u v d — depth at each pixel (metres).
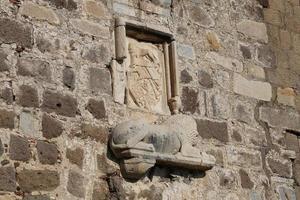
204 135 7.90
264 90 8.73
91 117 7.01
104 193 6.87
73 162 6.73
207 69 8.24
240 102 8.42
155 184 7.25
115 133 6.99
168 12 8.09
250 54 8.77
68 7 7.20
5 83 6.51
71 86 6.96
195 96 8.00
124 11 7.67
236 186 7.99
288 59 9.14
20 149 6.42
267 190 8.29
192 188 7.56
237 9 8.87
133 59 7.60
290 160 8.67
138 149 6.95
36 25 6.89
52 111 6.74
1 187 6.21
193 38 8.23
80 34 7.20
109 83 7.27
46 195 6.46
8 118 6.43
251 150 8.30
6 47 6.62
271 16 9.22
